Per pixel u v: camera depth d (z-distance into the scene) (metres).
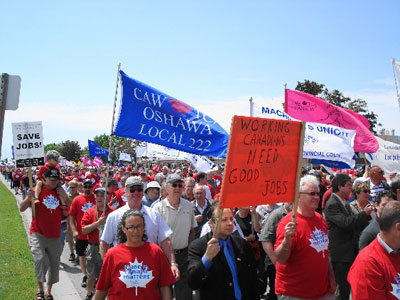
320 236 4.34
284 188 4.05
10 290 7.44
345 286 5.77
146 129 6.68
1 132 5.32
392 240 3.30
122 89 6.70
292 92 10.42
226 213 3.96
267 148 3.92
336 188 6.00
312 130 9.07
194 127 6.96
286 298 4.29
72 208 8.45
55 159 7.41
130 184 5.06
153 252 4.08
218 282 3.84
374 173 8.12
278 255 4.07
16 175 31.89
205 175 9.59
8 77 5.39
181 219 6.18
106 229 5.09
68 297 7.43
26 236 13.57
